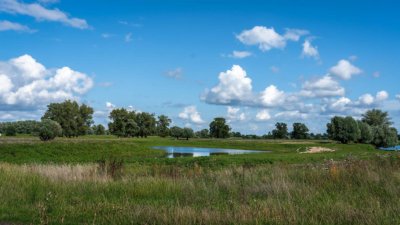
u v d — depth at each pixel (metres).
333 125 101.75
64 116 127.75
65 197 12.33
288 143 106.75
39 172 16.27
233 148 95.50
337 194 11.47
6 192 12.44
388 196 10.94
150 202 11.53
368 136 99.00
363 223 8.46
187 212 9.21
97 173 16.86
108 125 143.25
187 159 36.72
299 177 14.26
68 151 53.62
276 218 8.82
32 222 9.37
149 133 157.25
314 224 8.53
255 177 14.84
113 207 10.22
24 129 148.75
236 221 8.81
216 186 13.58
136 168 24.77
